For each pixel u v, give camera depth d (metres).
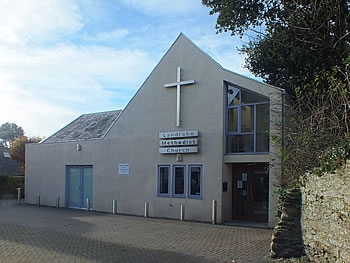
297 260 8.44
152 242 10.78
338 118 9.14
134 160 17.66
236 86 15.01
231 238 11.48
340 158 6.60
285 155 11.27
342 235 6.48
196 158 15.58
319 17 11.56
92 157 19.53
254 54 15.98
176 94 16.42
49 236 11.62
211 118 15.32
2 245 10.17
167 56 16.91
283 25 13.38
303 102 11.78
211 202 14.97
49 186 21.73
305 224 8.67
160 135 16.67
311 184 8.29
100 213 18.09
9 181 28.09
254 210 15.16
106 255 9.07
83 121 24.27
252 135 14.64
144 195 17.11
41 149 22.36
